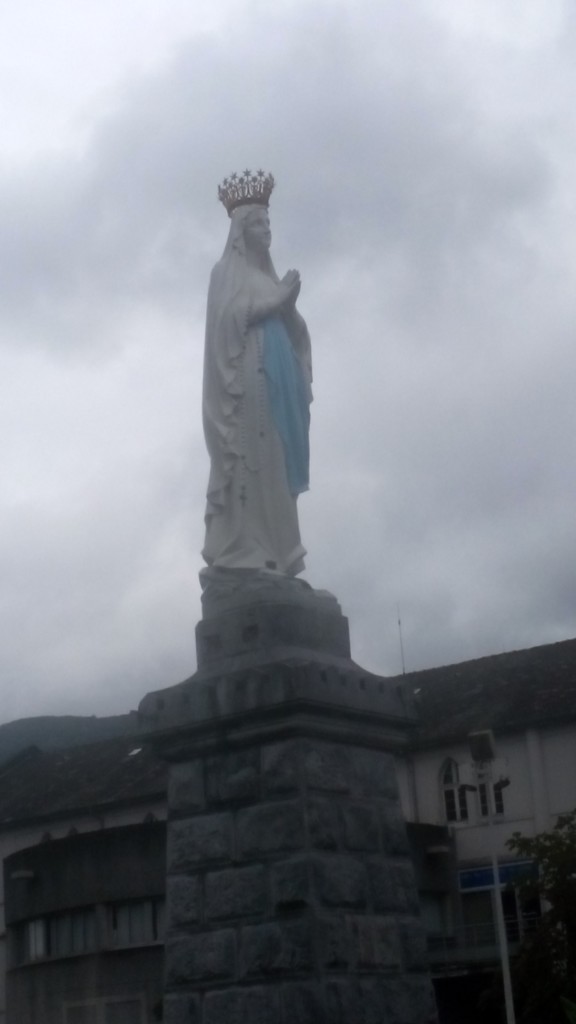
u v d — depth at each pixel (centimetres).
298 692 1739
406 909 1831
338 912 1727
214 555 1970
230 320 2022
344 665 1884
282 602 1872
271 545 1961
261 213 2111
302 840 1722
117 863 5097
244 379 2002
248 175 2138
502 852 5988
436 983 5466
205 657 1898
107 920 5056
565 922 4734
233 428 1992
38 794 7462
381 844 1830
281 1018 1662
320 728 1780
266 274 2106
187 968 1761
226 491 1981
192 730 1827
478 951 5547
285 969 1678
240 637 1870
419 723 1944
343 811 1786
